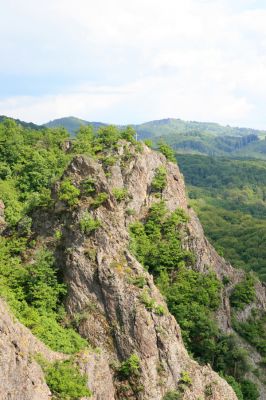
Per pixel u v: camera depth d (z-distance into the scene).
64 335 63.75
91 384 57.72
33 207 81.25
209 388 70.06
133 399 62.81
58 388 52.69
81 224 72.50
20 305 65.81
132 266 71.81
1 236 81.19
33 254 74.75
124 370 63.84
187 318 90.50
